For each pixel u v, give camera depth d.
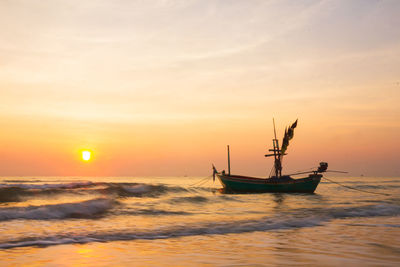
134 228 13.26
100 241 10.62
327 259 7.99
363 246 9.76
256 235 11.97
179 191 40.16
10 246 9.52
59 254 8.64
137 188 37.97
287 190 42.81
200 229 13.22
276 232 12.66
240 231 12.91
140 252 8.98
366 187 74.75
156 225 14.20
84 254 8.69
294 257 8.24
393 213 19.25
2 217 15.13
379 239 11.05
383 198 34.84
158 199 28.05
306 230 13.19
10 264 7.50
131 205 22.39
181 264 7.55
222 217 17.28
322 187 77.62
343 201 30.22
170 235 11.91
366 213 19.16
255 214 18.84
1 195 26.59
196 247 9.71
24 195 27.81
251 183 43.22
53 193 29.80
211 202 27.66
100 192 33.06
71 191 31.48
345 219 16.70
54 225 13.88
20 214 15.98
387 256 8.37
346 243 10.26
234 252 8.98
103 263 7.70
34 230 12.39
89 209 18.77
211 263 7.62
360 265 7.32
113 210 19.41
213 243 10.39
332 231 12.86
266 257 8.24
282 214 18.80
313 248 9.50
